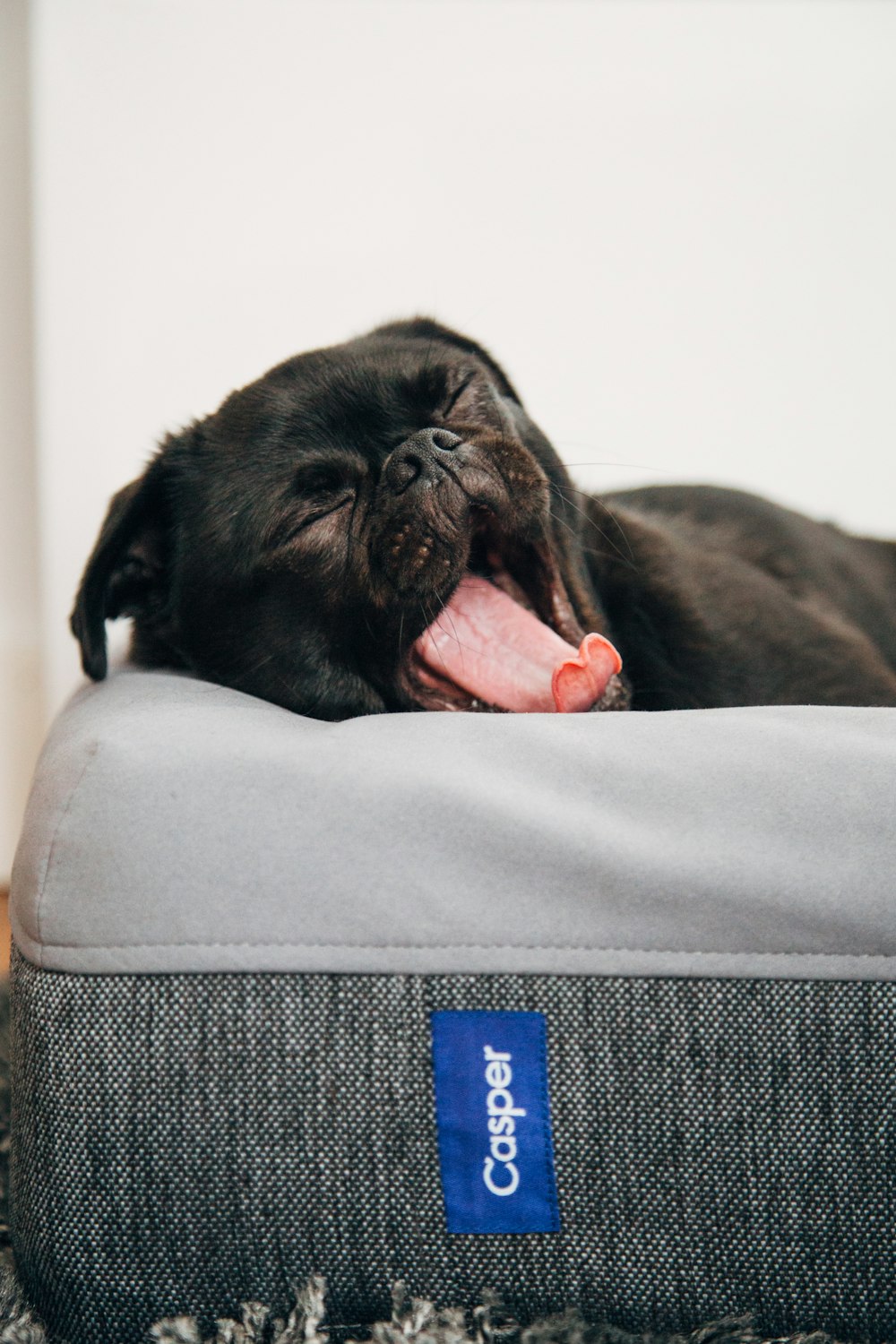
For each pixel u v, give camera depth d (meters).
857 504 3.17
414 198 3.03
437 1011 1.05
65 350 2.84
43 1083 1.08
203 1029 1.06
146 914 1.07
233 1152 1.06
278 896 1.06
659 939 1.04
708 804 1.08
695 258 3.10
